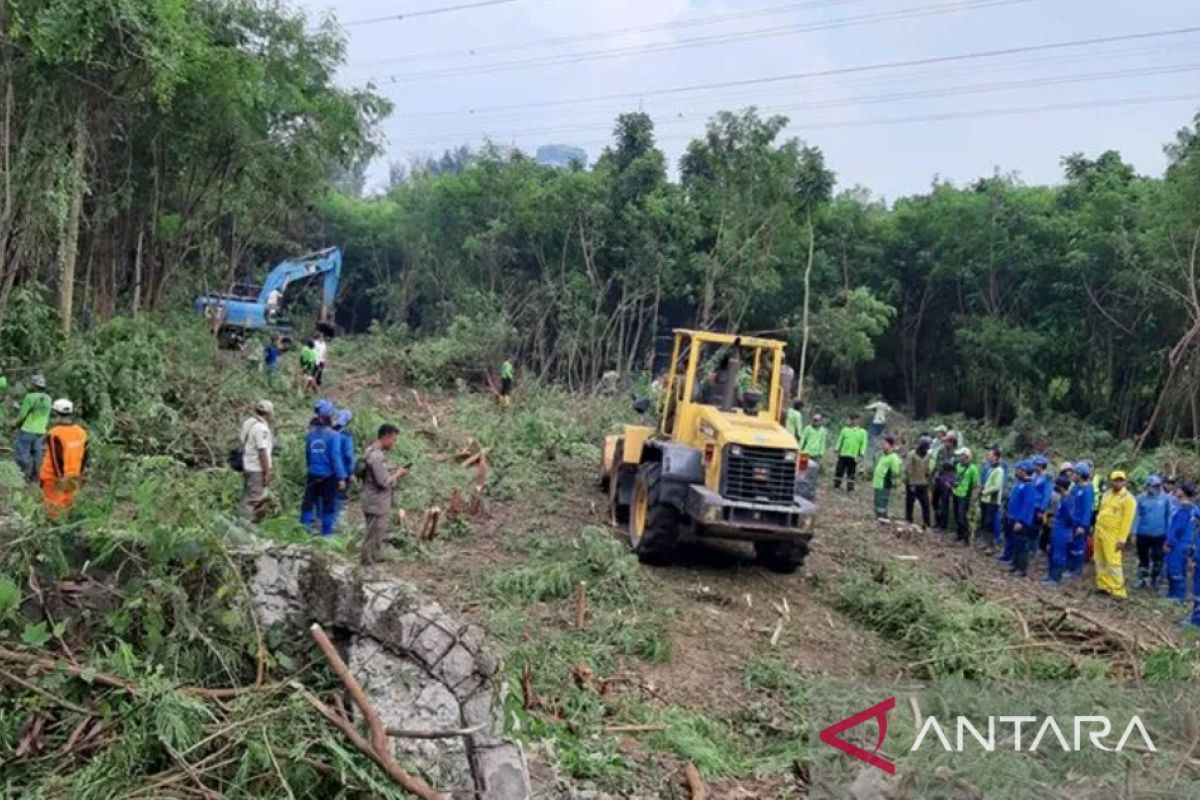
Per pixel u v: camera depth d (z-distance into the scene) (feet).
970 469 53.31
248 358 76.02
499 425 66.95
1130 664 31.91
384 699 15.39
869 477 74.13
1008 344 108.37
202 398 55.36
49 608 16.21
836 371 131.64
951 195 117.19
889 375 132.46
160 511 16.84
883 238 122.83
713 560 42.22
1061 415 107.14
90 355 47.44
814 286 119.75
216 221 79.87
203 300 82.58
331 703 15.34
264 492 35.19
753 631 33.50
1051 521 47.34
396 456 51.90
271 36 67.46
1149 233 88.17
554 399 84.07
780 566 40.75
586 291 119.75
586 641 29.63
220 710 14.94
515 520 44.50
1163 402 91.30
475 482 50.83
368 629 15.64
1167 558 44.45
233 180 72.79
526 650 26.16
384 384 90.53
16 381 47.39
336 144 71.92
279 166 71.82
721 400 41.93
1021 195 114.62
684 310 123.85
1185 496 45.55
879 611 36.27
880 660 32.22
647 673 28.50
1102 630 35.19
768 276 106.83
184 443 47.52
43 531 16.42
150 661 15.42
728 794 21.15
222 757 14.42
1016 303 115.44
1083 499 45.44
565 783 18.99
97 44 45.73
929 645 33.04
